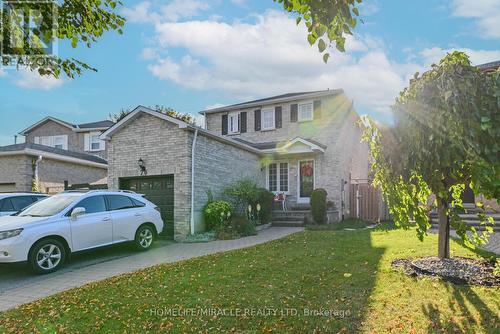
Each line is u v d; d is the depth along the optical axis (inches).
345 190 669.3
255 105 765.9
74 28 187.6
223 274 248.4
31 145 655.1
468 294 186.9
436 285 202.7
